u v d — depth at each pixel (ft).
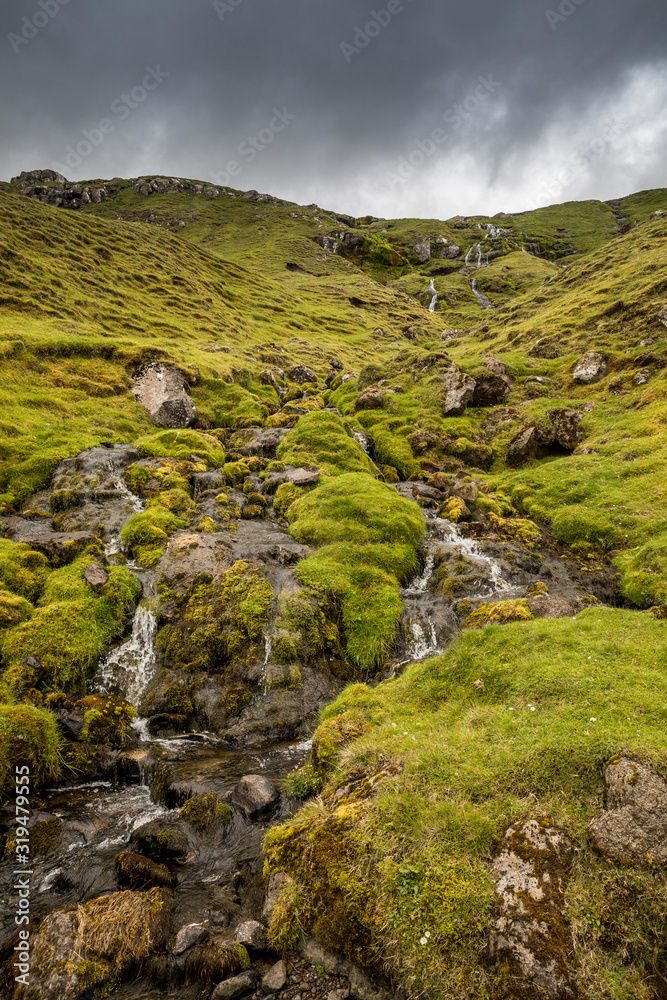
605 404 110.83
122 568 58.59
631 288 157.38
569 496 84.28
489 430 115.85
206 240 471.62
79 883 27.76
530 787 24.39
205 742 42.06
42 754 36.83
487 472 104.88
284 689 46.24
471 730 30.19
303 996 20.51
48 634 47.67
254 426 118.73
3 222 192.24
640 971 17.78
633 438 94.58
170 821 31.99
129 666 49.96
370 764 29.53
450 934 19.75
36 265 175.32
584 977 17.71
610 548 71.10
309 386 169.58
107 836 31.71
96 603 52.80
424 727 32.60
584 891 19.66
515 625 42.16
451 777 25.88
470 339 213.87
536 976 17.99
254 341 211.00
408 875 21.81
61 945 22.68
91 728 40.88
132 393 123.24
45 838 31.07
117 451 93.04
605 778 23.21
